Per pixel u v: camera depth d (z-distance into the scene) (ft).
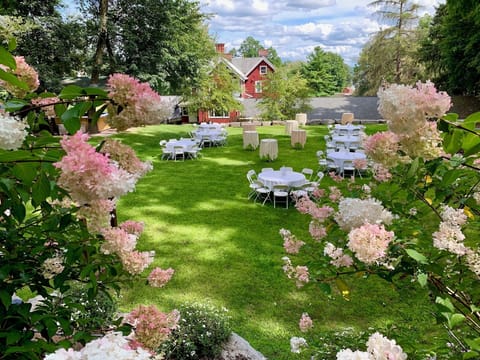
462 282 4.49
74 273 4.37
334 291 12.62
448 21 52.60
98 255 4.18
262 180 23.08
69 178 2.61
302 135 39.58
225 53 87.92
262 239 17.43
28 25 32.83
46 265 4.13
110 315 8.07
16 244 4.14
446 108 3.67
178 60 47.88
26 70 4.02
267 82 62.80
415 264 4.20
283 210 21.65
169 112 3.23
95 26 42.52
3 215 4.17
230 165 33.01
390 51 72.79
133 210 21.44
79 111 3.11
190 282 13.43
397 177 5.66
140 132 47.85
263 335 10.52
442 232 4.17
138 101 3.03
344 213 4.43
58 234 4.18
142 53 44.47
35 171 3.22
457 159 4.46
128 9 43.55
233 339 9.79
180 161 34.60
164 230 18.51
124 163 3.36
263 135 49.29
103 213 3.04
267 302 12.21
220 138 42.78
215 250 16.20
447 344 5.29
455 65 54.80
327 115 69.72
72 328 4.18
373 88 80.69
